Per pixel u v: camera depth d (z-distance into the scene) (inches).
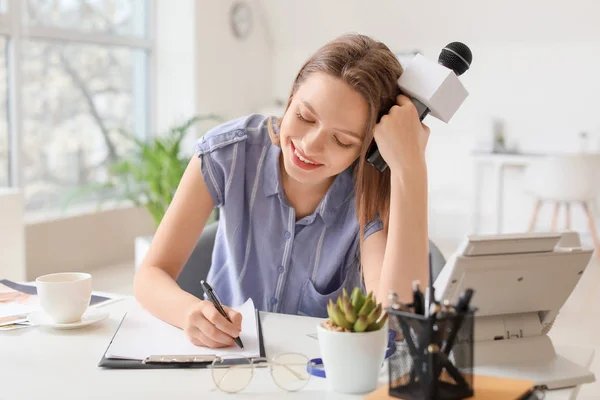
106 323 53.3
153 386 40.7
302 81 52.1
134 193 203.2
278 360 40.8
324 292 61.1
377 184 57.4
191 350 46.3
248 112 264.7
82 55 206.5
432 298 36.5
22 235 127.7
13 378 41.8
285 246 60.7
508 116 247.4
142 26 232.1
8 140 175.9
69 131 201.9
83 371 43.1
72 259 187.8
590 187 209.2
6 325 52.2
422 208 52.0
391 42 259.9
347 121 49.9
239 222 61.2
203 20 236.1
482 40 246.7
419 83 51.8
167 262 58.3
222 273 64.4
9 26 172.7
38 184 192.1
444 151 261.3
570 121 237.6
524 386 37.5
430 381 35.1
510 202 252.5
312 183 59.4
